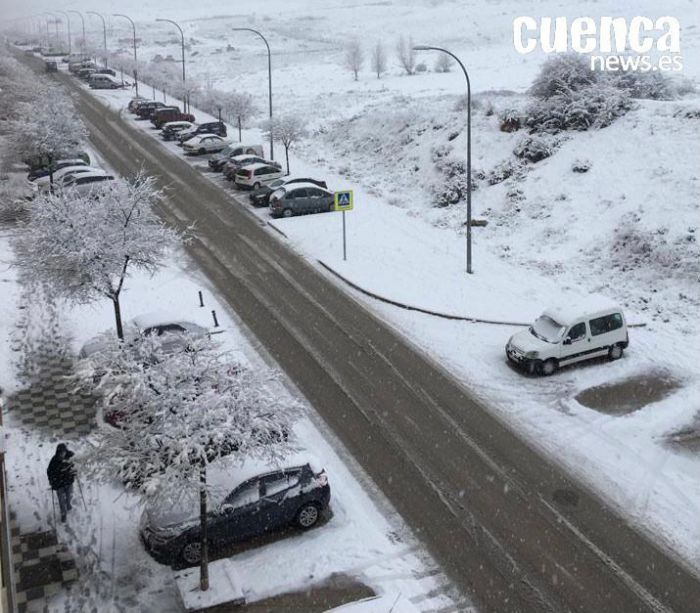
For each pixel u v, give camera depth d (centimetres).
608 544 1444
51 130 3725
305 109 5681
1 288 2645
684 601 1304
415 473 1655
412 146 4169
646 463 1711
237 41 11569
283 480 1443
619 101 3572
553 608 1278
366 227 3331
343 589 1309
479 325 2412
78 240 1936
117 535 1438
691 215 2866
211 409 1164
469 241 2797
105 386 1262
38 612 1243
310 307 2536
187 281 2742
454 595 1301
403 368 2133
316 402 1934
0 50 7312
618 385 2059
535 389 2033
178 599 1279
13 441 1734
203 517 1221
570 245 3008
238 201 3725
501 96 4700
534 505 1555
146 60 9350
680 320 2461
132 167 4297
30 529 1443
